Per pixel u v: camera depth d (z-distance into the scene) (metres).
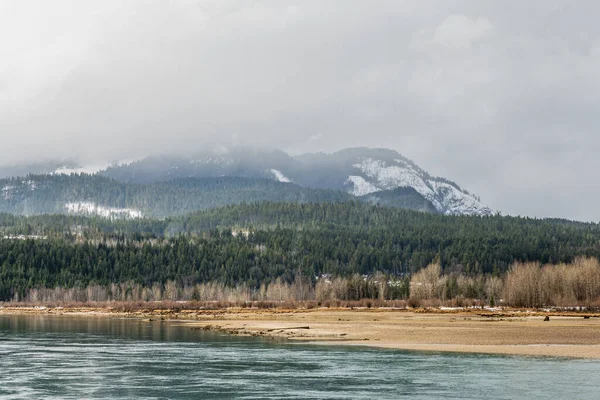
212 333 162.75
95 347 126.25
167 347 125.88
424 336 147.25
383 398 73.38
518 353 112.94
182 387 80.75
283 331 164.12
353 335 151.62
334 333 157.25
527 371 91.44
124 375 89.94
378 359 105.25
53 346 128.50
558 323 192.62
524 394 74.88
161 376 89.06
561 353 112.62
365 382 83.44
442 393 75.94
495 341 135.00
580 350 117.31
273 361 103.56
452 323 195.50
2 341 140.50
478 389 78.19
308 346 126.56
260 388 79.81
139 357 109.44
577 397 73.25
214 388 79.94
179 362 102.81
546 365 97.56
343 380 85.00
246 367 97.00
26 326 198.75
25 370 94.69
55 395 75.81
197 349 121.62
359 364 99.56
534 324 187.88
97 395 75.81
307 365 98.75
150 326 196.50
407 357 107.56
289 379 86.00
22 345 130.88
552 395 74.31
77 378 87.44
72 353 115.44
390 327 177.62
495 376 87.38
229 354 113.12
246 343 133.25
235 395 75.56
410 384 81.69
